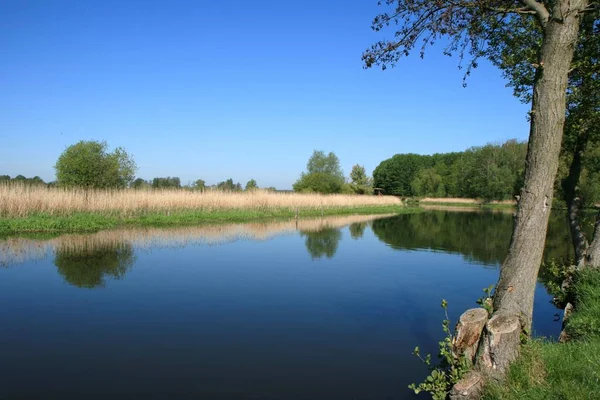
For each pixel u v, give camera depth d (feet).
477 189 228.84
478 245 63.67
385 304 31.35
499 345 15.64
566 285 28.86
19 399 16.97
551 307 30.53
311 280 38.70
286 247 57.77
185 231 71.51
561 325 26.11
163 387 18.24
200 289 34.65
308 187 180.86
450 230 87.04
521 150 218.38
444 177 281.54
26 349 22.08
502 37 29.99
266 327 26.04
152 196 90.43
